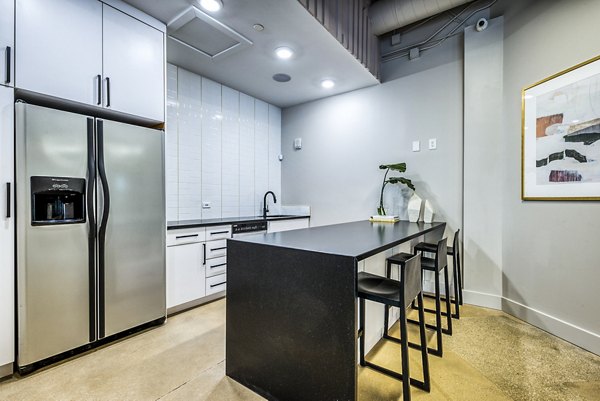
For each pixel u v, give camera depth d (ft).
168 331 7.46
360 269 5.97
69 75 6.14
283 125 14.47
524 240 8.00
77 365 5.92
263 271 5.11
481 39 8.95
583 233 6.56
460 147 9.61
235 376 5.50
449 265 9.84
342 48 8.76
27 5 5.61
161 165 7.77
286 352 4.80
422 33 10.36
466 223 9.27
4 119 5.38
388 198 11.13
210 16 7.31
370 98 11.62
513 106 8.30
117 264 6.88
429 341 6.86
